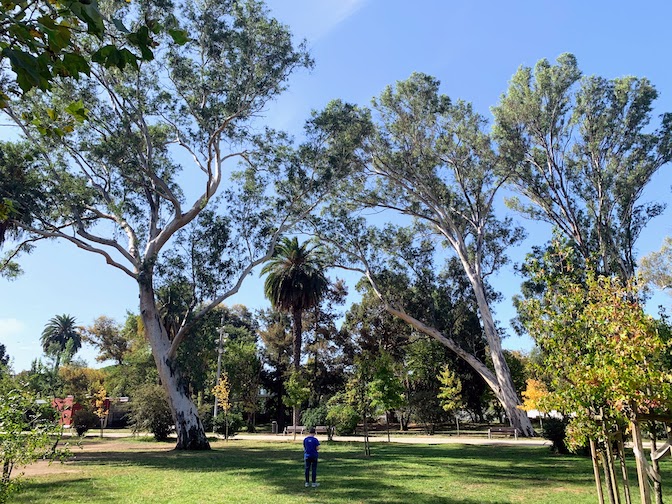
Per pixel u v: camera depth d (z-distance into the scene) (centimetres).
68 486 1190
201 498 1026
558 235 705
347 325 4831
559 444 1980
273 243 2498
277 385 5056
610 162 3244
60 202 2145
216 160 2433
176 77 2200
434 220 3600
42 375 3406
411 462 1714
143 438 3359
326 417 3416
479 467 1557
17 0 286
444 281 4288
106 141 2112
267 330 5359
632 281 582
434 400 3944
